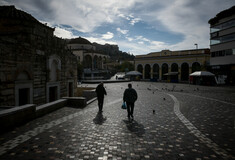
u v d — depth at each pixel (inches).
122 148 147.6
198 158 131.3
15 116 201.0
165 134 185.8
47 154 133.0
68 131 189.9
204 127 213.0
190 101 436.1
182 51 1498.5
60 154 133.6
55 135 175.9
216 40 1091.9
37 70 381.4
